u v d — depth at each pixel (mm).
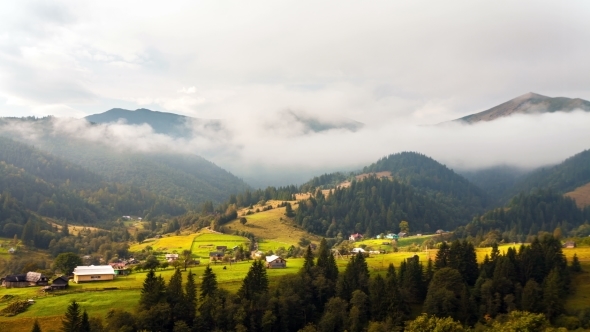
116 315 109438
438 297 126375
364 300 127625
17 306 121562
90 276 151875
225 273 162625
